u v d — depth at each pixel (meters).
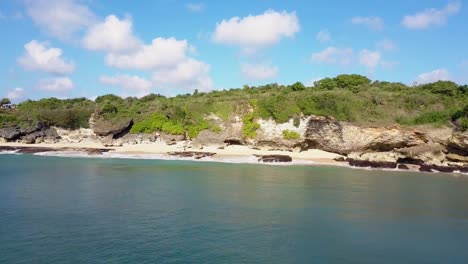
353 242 26.16
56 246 24.03
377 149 74.75
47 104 113.31
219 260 22.38
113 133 89.38
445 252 24.70
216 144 83.19
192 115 88.94
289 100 81.69
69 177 49.06
